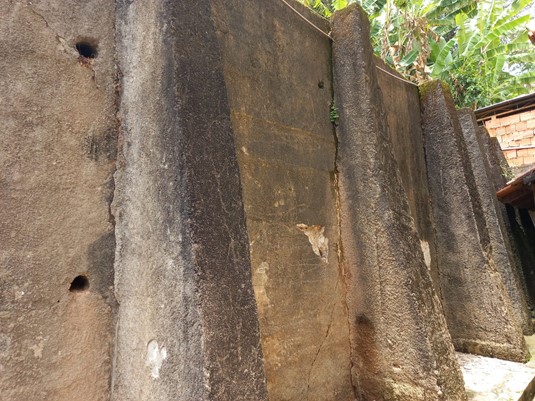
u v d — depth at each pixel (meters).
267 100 3.36
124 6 2.74
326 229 3.73
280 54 3.57
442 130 5.43
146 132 2.41
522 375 4.17
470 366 4.47
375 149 3.74
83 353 2.37
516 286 5.96
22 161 2.25
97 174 2.53
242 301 2.12
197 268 1.97
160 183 2.24
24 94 2.31
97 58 2.65
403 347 3.41
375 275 3.63
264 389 2.05
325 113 3.95
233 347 1.99
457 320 5.06
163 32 2.34
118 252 2.55
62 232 2.35
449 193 5.25
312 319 3.38
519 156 9.03
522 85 12.31
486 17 11.20
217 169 2.25
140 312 2.30
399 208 3.72
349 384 3.62
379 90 4.10
